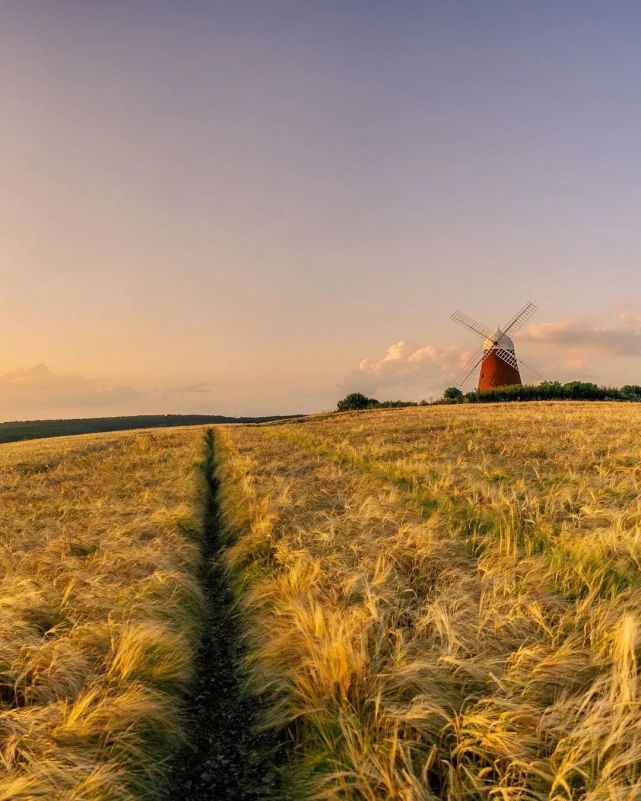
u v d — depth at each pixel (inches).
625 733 135.3
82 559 353.1
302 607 231.5
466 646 193.2
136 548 364.2
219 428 2458.2
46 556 355.6
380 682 172.4
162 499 554.3
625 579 245.9
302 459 815.7
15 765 150.3
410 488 516.1
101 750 157.9
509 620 205.5
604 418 1167.6
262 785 157.2
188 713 200.2
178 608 279.1
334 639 191.2
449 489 476.4
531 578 252.2
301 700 185.5
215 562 393.1
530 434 916.6
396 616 225.3
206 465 984.9
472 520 386.3
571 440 791.7
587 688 164.2
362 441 1003.9
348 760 150.4
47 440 2615.7
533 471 563.2
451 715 161.2
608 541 277.4
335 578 271.1
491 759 143.0
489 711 151.9
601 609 206.8
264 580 298.5
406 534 334.0
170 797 154.9
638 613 201.2
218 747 178.2
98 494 633.6
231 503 546.3
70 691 189.8
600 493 412.5
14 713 166.9
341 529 368.5
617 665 161.8
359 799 135.3
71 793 135.6
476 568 282.2
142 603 265.1
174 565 346.0
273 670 208.7
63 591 285.7
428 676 175.2
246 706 202.5
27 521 503.5
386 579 266.1
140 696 181.0
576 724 144.9
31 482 819.4
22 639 222.8
